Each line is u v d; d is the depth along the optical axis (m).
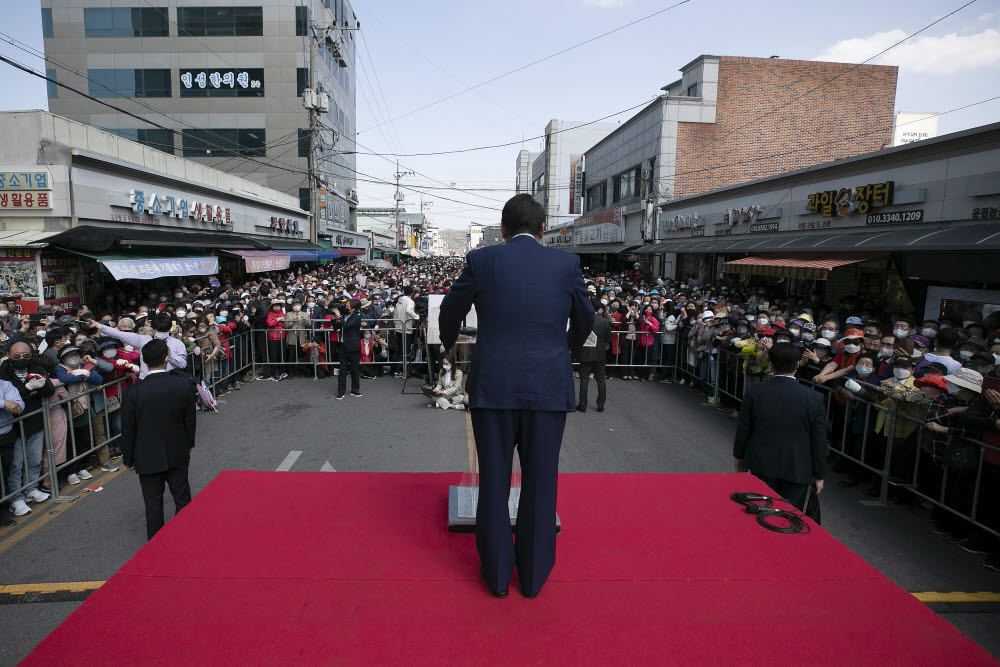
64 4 38.28
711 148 27.00
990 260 9.73
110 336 7.45
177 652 1.83
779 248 14.62
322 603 2.10
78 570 4.51
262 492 3.09
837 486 6.53
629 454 7.29
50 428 5.80
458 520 2.66
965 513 5.10
